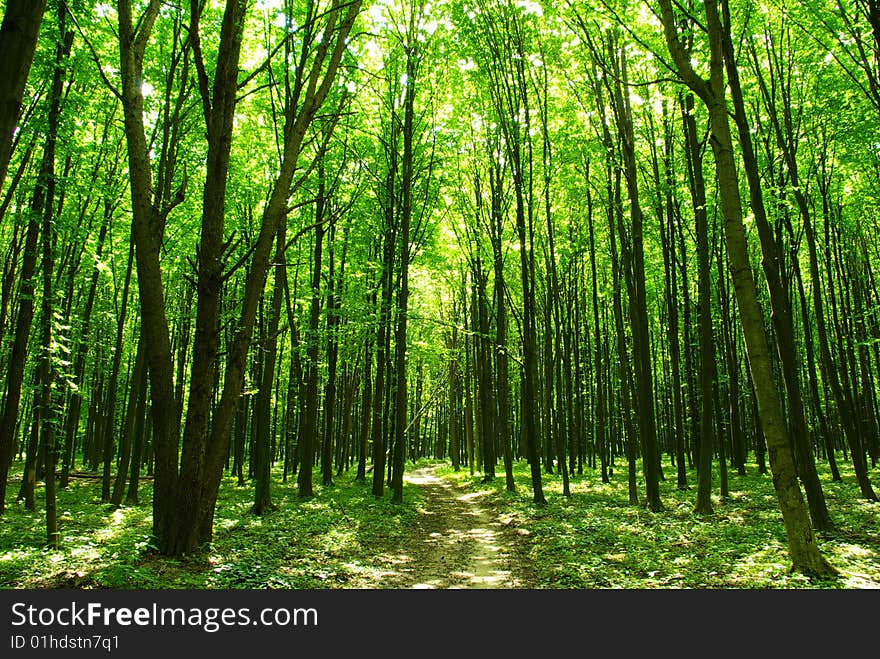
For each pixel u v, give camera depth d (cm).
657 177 1733
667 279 1886
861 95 1305
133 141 771
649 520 1202
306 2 1319
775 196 1193
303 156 1641
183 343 1883
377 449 1809
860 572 689
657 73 1406
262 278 877
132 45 767
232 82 831
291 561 835
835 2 1077
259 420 1369
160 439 788
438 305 3703
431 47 1722
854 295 2356
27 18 306
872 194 1648
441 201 2117
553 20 1481
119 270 1875
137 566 702
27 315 1053
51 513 845
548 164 1761
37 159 1091
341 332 1762
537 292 2488
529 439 1591
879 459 2412
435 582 807
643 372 1379
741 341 2447
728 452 2911
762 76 1419
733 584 680
